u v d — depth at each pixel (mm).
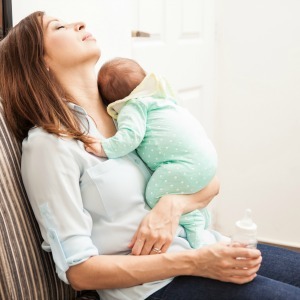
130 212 1107
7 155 1069
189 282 1055
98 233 1091
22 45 1135
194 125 1197
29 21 1160
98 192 1075
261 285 1017
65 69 1182
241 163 2465
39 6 1415
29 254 1052
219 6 2375
